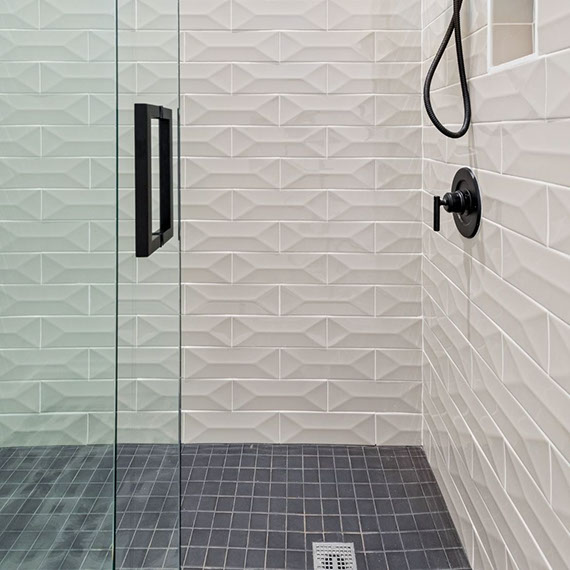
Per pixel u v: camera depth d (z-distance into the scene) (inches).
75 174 55.1
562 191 43.0
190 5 92.6
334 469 90.7
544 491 46.9
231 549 72.0
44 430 53.0
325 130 93.9
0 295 55.8
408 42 92.4
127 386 47.5
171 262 57.1
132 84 46.9
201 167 95.0
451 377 77.0
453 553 71.0
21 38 58.9
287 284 96.3
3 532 50.1
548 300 45.7
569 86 41.6
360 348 97.0
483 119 61.8
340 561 69.7
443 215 80.4
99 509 47.0
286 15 92.5
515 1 58.7
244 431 98.7
